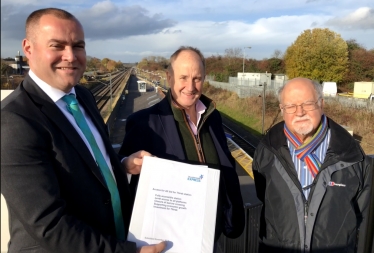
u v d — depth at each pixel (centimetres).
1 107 174
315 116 271
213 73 5169
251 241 434
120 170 238
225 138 326
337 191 264
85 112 236
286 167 277
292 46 3841
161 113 288
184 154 282
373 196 192
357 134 1602
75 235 176
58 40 190
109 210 212
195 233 224
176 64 279
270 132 303
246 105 2603
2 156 164
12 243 188
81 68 209
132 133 283
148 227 219
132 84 6375
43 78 197
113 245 189
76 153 194
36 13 192
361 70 3547
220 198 296
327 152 272
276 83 3195
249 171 1123
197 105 301
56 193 176
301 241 264
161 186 227
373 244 195
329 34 3584
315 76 3544
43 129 180
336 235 262
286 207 273
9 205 170
